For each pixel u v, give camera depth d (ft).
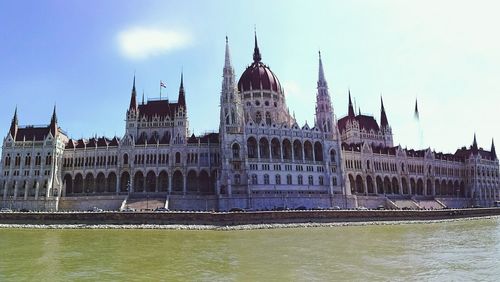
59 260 154.71
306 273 129.80
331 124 492.13
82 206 416.67
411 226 313.94
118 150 462.60
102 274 129.49
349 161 524.52
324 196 433.48
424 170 596.29
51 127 478.18
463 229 285.84
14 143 469.98
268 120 520.01
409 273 130.11
